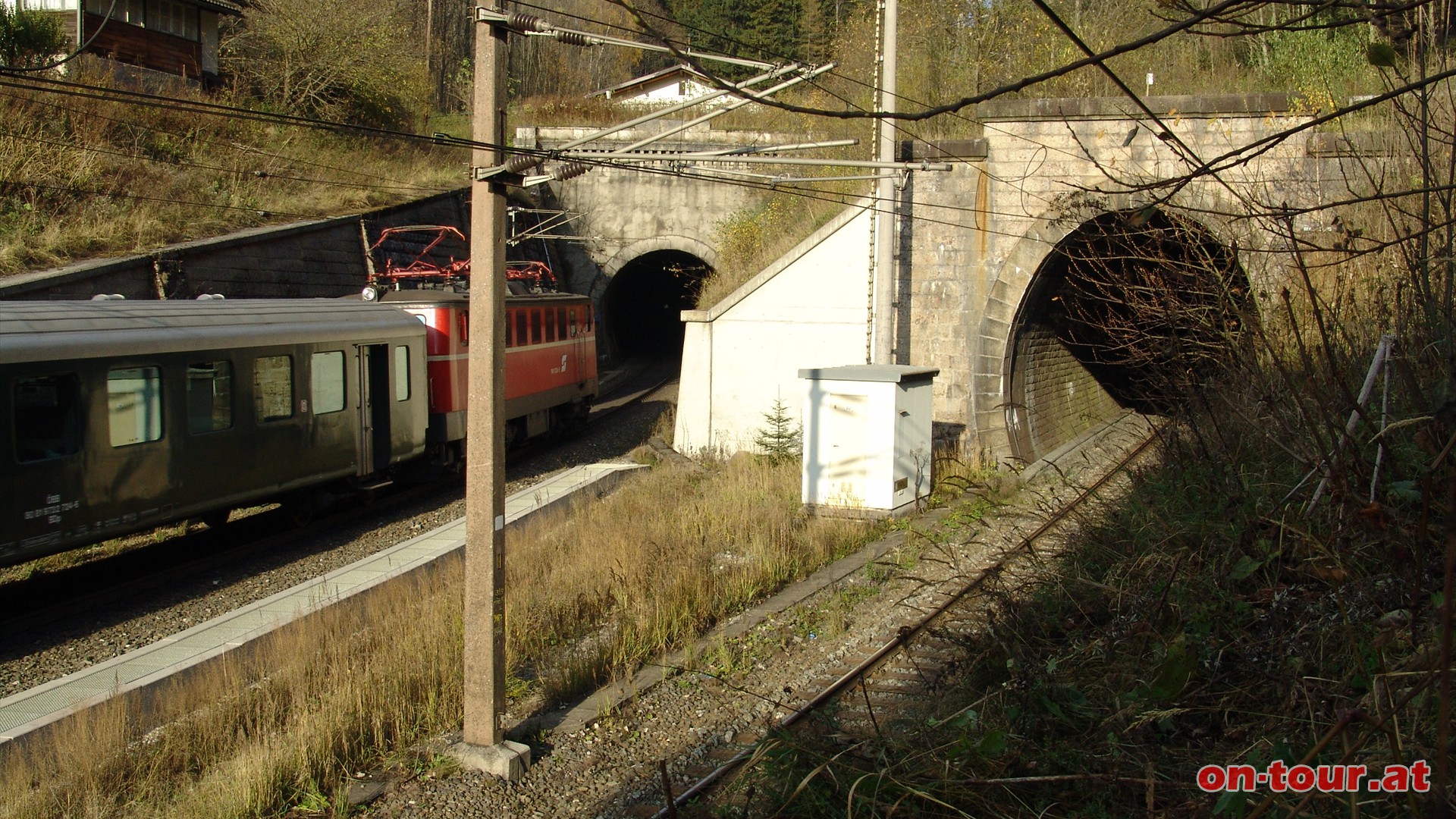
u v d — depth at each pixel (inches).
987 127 673.0
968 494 589.6
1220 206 557.0
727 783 233.1
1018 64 847.1
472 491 269.4
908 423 562.6
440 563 457.4
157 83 1006.4
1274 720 202.8
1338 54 579.2
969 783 194.7
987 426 688.4
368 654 323.0
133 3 1023.6
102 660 365.4
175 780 255.4
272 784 243.9
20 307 423.8
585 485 625.6
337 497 601.0
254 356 517.0
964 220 684.1
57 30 892.0
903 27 986.1
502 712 270.8
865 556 479.5
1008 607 291.0
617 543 439.8
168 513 466.9
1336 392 261.0
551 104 1405.0
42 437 409.1
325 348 570.6
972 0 901.2
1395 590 213.8
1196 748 210.4
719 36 393.1
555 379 853.8
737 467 668.7
